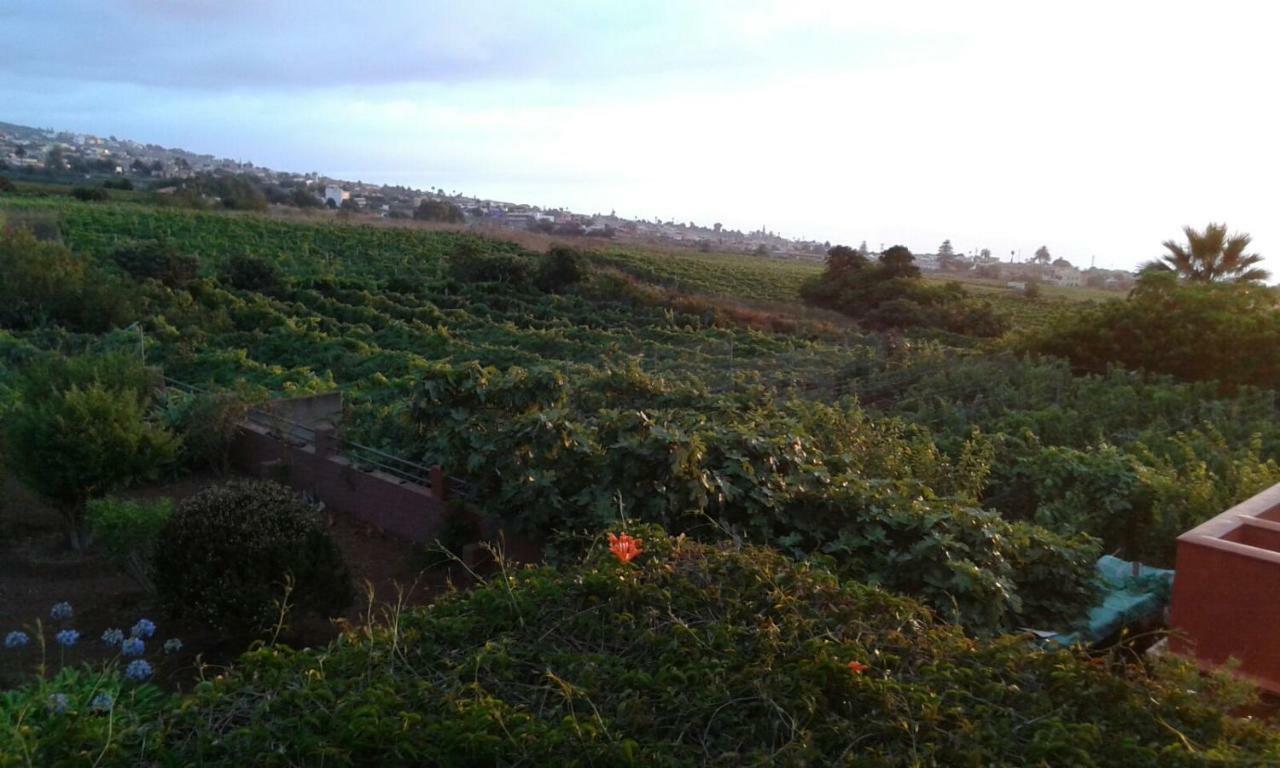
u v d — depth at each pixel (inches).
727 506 281.3
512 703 131.7
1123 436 482.3
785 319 1289.4
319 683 131.0
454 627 151.6
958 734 120.5
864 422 450.6
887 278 1544.0
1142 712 129.0
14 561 354.3
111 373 487.5
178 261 1285.7
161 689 251.8
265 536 271.1
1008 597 236.7
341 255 1859.0
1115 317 698.2
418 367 792.3
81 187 2367.1
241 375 756.0
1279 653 186.2
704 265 2468.0
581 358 917.2
